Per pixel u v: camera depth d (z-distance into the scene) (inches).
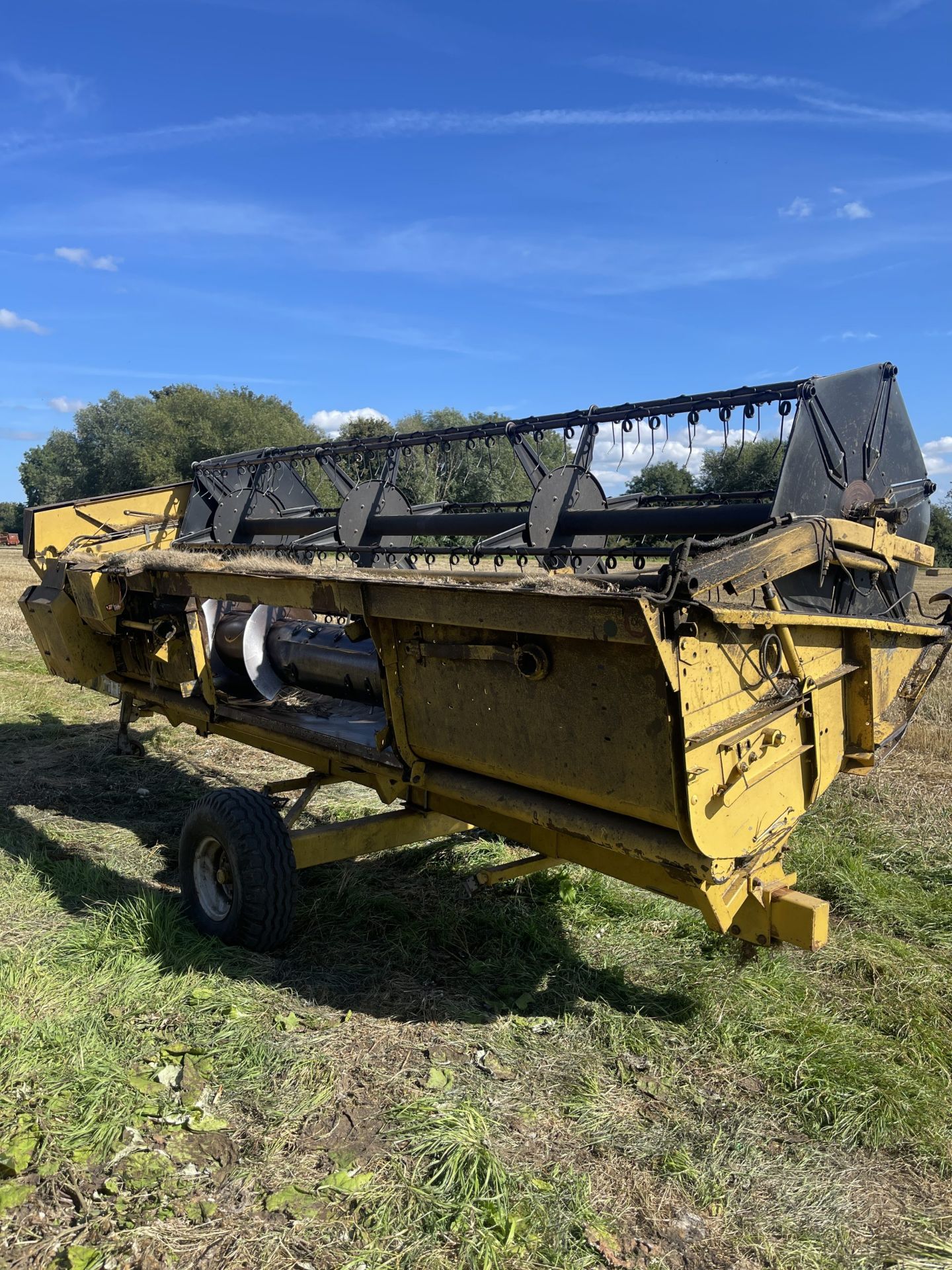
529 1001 148.6
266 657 214.8
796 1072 130.0
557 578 126.3
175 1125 111.9
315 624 212.5
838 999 151.7
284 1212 98.5
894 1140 117.6
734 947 166.2
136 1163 104.7
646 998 150.6
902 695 167.9
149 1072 122.8
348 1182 102.7
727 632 113.6
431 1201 100.0
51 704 386.6
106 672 249.0
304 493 313.3
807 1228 101.7
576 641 114.7
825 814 237.5
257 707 211.6
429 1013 143.3
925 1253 98.4
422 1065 128.3
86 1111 112.7
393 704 148.9
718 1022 141.5
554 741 122.4
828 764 144.6
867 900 186.2
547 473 198.2
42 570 261.9
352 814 244.8
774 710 124.0
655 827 117.7
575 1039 137.9
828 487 146.8
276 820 163.6
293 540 295.6
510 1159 109.7
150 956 154.6
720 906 118.4
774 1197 106.6
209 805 167.0
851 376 151.7
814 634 137.3
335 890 189.2
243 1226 96.4
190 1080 121.0
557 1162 109.6
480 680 131.6
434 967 161.2
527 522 193.6
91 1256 91.0
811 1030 139.5
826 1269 95.5
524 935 169.8
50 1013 134.7
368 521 234.4
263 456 272.4
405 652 144.6
